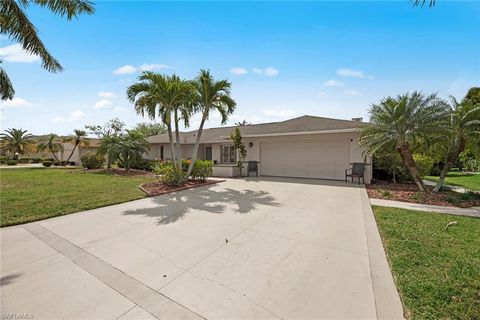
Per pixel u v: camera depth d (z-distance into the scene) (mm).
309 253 3705
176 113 10367
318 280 2928
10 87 9852
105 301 2572
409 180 11078
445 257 3420
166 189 9281
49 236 4547
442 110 7785
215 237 4414
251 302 2520
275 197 8062
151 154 23344
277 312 2357
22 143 32125
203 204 7027
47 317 2332
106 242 4230
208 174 11773
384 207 6664
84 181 12492
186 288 2801
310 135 13172
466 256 3451
